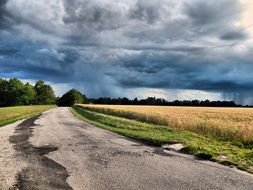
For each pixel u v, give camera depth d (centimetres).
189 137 1586
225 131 1675
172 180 747
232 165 923
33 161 946
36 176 763
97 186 686
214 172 834
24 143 1322
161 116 2633
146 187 685
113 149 1195
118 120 2803
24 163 915
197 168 879
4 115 3472
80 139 1479
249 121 2319
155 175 793
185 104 15262
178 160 993
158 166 899
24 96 12250
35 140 1420
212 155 1034
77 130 1922
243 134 1506
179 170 852
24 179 733
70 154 1074
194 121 2114
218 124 1858
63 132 1788
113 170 842
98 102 17450
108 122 2603
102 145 1295
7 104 11969
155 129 2030
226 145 1341
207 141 1448
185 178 767
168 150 1190
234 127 1716
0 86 11969
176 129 2028
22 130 1875
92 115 3769
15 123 2441
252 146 1335
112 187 680
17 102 12031
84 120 2917
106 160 978
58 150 1153
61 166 883
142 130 1978
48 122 2597
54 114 4231
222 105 13925
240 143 1411
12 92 11962
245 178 774
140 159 1002
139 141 1448
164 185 703
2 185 680
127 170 844
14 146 1238
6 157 1008
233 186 704
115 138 1540
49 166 880
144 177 771
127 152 1130
